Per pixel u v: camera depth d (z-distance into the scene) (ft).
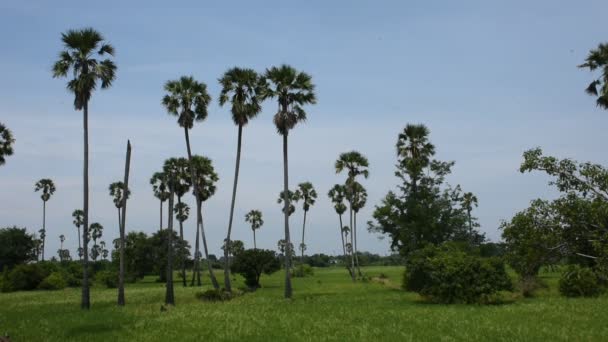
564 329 58.29
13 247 276.82
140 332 67.87
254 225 369.71
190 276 327.06
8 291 214.07
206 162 206.49
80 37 107.55
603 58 100.12
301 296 133.39
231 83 149.18
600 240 30.17
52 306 117.80
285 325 70.44
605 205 29.81
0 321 84.12
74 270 276.21
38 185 317.83
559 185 32.55
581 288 99.04
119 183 290.56
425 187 148.15
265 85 137.69
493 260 103.45
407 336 57.16
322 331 63.72
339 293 141.69
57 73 108.06
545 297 103.50
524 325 62.54
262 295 143.74
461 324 66.03
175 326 73.00
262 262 192.03
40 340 62.75
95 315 91.25
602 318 67.51
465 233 147.02
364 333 60.39
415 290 113.70
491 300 104.06
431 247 119.44
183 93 153.48
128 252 284.00
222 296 129.90
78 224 410.11
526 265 35.14
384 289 155.12
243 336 61.72
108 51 111.65
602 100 102.27
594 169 31.30
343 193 284.20
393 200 147.95
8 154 134.62
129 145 119.44
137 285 252.21
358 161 213.25
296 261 512.63
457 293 101.24
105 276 248.32
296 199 312.29
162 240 295.48
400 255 151.64
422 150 161.99
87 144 110.11
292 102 133.28
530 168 32.73
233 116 150.30
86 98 109.40
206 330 67.97
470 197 234.99
